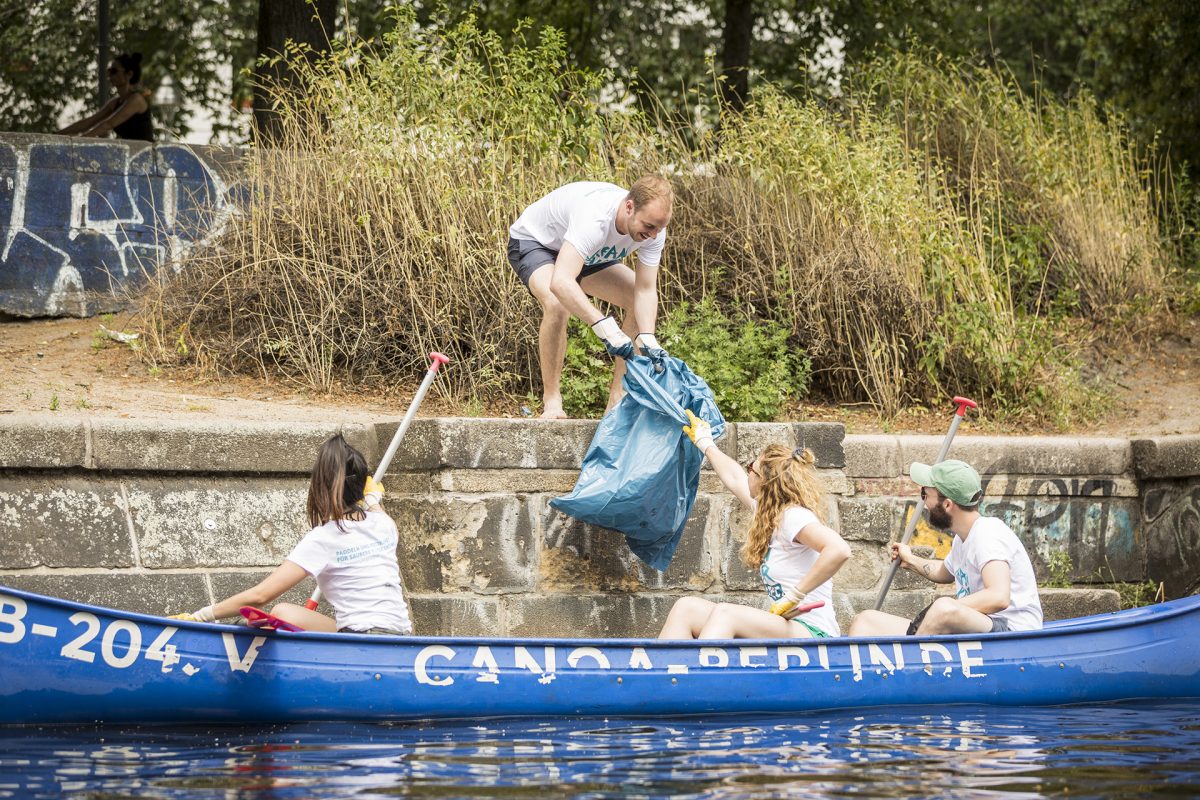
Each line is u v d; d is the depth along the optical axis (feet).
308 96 48.34
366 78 48.62
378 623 27.22
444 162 46.01
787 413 46.26
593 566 33.45
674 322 44.06
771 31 92.63
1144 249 59.67
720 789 20.65
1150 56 73.56
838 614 35.78
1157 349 56.08
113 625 25.34
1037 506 41.22
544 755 23.32
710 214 50.65
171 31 104.63
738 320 47.70
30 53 104.53
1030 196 60.54
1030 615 31.35
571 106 50.29
